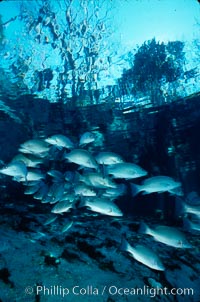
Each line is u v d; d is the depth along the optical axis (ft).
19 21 9.27
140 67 10.20
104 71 10.29
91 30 9.45
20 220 5.51
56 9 8.97
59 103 11.55
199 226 4.96
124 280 3.84
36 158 6.43
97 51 9.84
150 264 3.65
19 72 10.25
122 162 5.31
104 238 5.17
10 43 9.66
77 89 10.85
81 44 9.67
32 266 3.70
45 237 4.78
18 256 3.88
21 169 5.31
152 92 10.82
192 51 9.90
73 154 5.25
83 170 6.15
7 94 11.10
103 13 9.22
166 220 9.52
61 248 4.41
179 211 5.41
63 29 9.36
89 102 11.48
